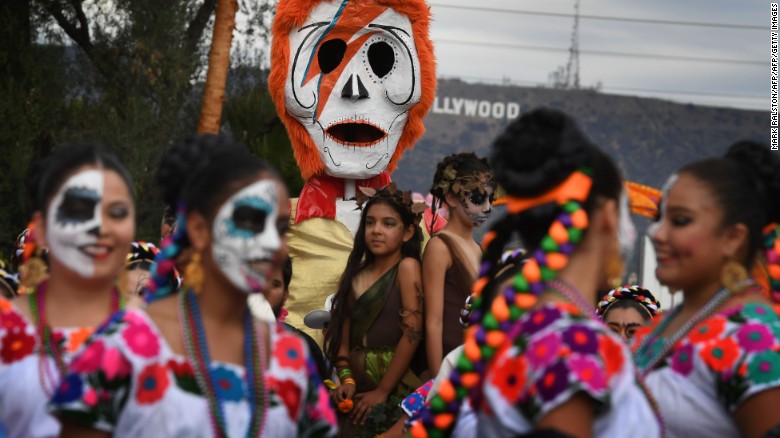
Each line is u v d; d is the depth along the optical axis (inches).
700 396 116.8
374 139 288.8
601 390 95.3
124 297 135.0
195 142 115.7
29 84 442.3
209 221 106.7
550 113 105.7
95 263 127.2
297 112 281.0
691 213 121.7
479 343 105.3
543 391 96.1
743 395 113.1
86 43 461.4
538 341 98.6
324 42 281.4
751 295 122.0
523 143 104.7
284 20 279.1
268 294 193.2
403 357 222.8
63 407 100.3
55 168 127.7
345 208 285.3
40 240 130.6
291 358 110.4
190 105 491.8
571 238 102.6
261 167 108.3
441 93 1505.9
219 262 106.0
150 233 454.3
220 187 106.4
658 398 118.8
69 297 129.5
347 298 231.1
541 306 103.3
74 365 102.2
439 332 221.8
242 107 458.3
